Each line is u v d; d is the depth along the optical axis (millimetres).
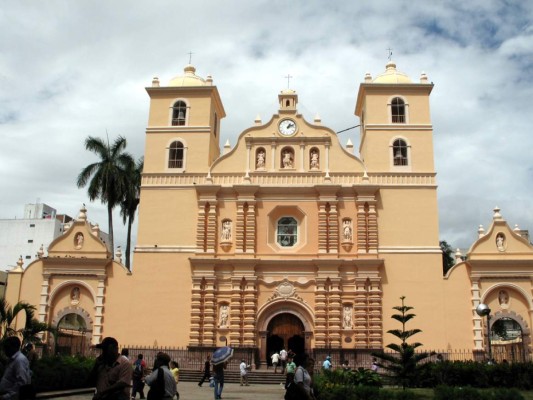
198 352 47531
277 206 50938
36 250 95188
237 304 48281
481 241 49125
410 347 32781
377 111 53062
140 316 49062
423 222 49844
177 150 53219
